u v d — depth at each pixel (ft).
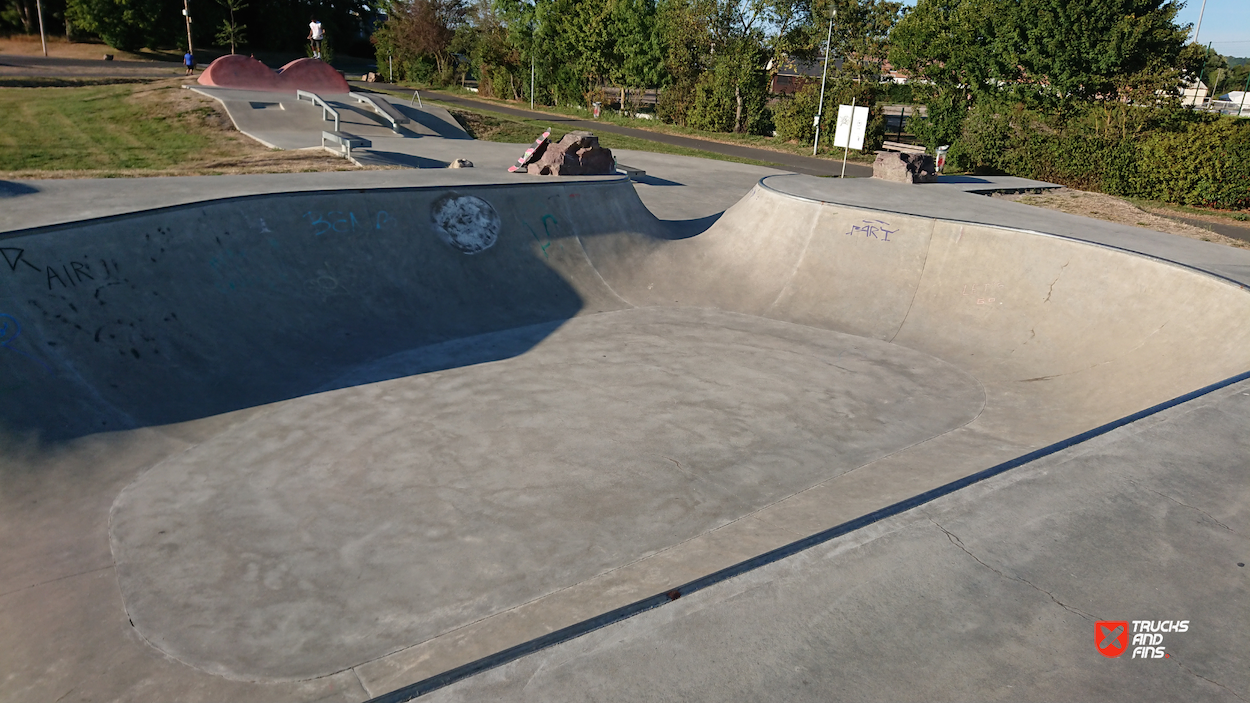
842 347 32.14
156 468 20.68
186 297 26.43
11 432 19.94
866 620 10.45
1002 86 80.69
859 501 18.49
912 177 53.98
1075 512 13.16
